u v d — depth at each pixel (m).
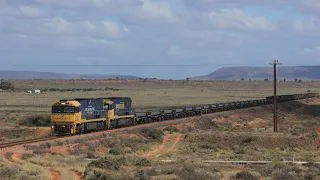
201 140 89.06
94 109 81.88
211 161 61.44
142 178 42.56
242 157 68.75
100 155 63.50
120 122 92.50
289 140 86.00
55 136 73.50
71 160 54.50
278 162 57.16
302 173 49.38
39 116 104.69
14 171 41.44
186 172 46.44
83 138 70.62
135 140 81.12
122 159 54.66
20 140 72.38
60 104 74.25
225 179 44.50
